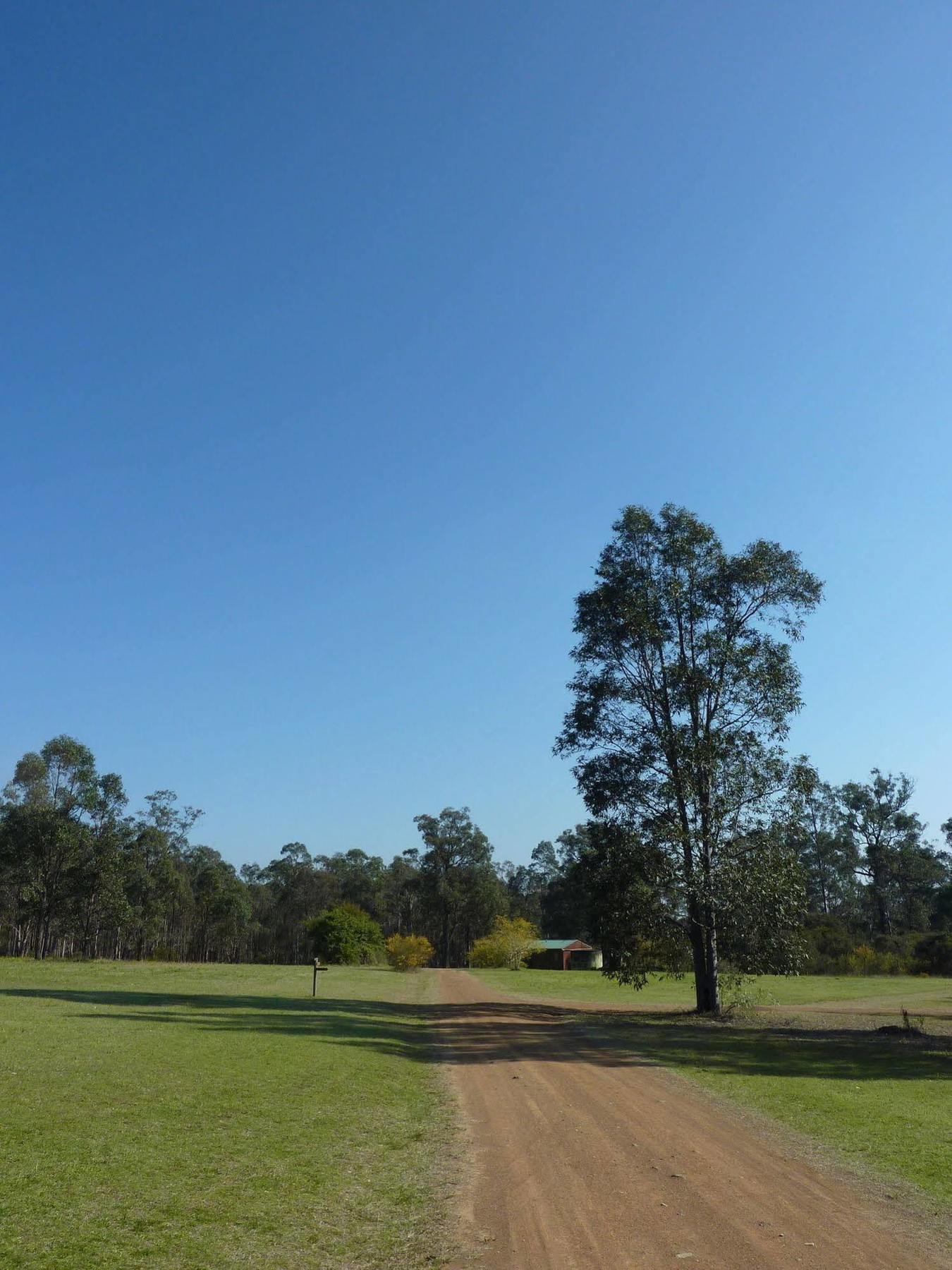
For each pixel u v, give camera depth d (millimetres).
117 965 61594
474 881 102875
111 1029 20203
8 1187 7785
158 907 90125
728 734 31172
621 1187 8828
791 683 31766
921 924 97188
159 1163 8883
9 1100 11414
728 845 30672
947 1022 31094
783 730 31453
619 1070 17281
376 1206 8086
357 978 53125
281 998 34656
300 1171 9031
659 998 42062
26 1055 15430
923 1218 7793
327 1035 21531
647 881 30578
